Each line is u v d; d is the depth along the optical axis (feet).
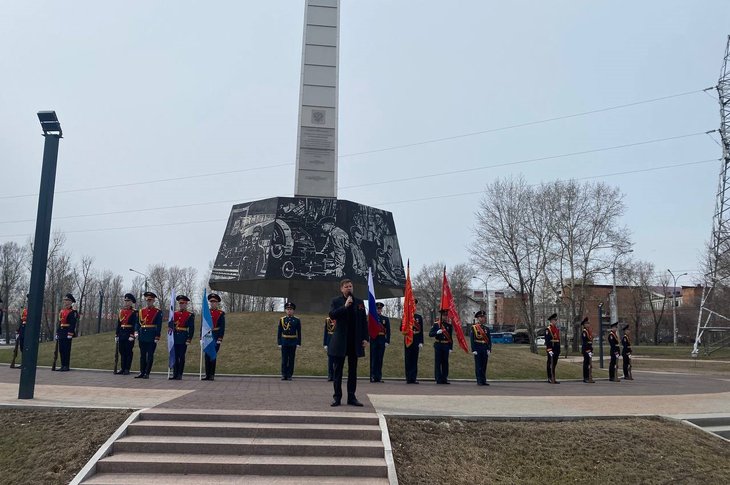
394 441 31.63
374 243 111.04
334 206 105.91
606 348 223.10
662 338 323.16
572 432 36.06
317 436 31.99
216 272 109.19
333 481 27.48
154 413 33.73
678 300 351.67
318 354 75.05
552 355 69.10
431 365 75.36
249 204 109.50
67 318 67.31
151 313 60.39
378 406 39.88
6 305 218.38
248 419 33.71
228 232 111.55
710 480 32.19
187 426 31.81
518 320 344.49
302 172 107.86
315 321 91.86
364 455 30.01
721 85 160.76
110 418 33.88
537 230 192.44
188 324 61.00
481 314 63.87
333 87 110.93
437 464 30.30
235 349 76.95
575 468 32.09
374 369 63.21
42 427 33.17
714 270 167.94
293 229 103.30
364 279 105.60
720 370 120.16
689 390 64.49
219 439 30.94
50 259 214.48
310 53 111.55
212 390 48.08
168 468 28.07
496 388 59.11
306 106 109.70
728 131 160.45
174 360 59.77
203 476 27.66
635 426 38.19
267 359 72.95
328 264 102.68
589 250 193.16
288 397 43.57
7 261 232.53
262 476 27.89
